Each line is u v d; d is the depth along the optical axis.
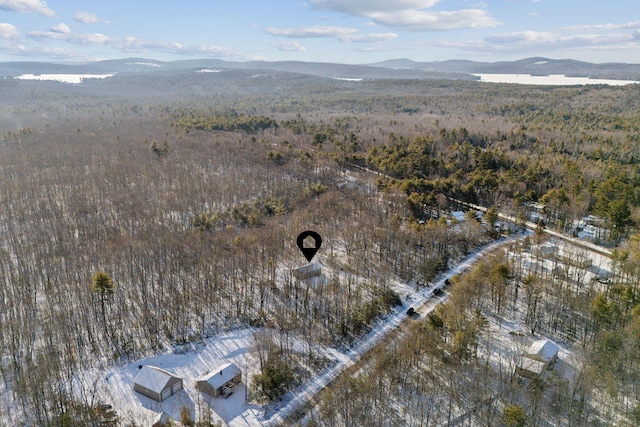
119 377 62.41
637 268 78.81
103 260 87.38
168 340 70.62
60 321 69.81
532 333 70.38
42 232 101.31
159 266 85.88
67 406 55.59
